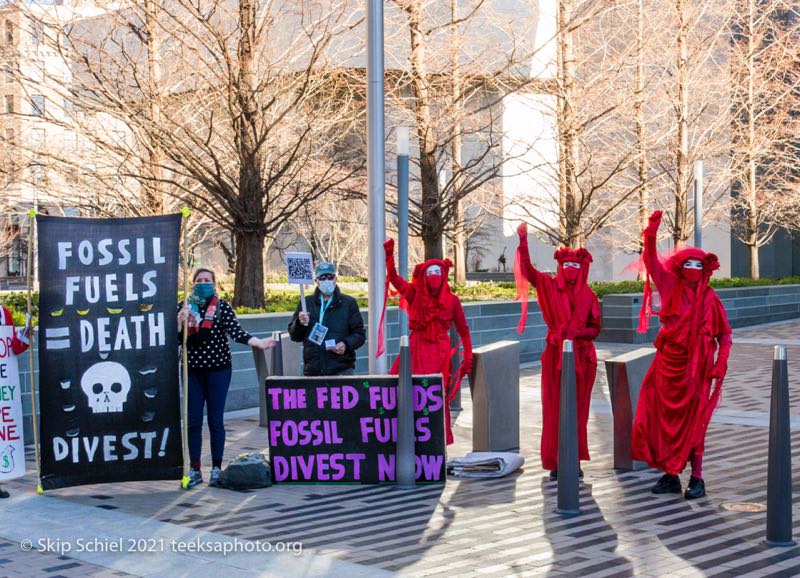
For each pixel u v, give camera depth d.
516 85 21.33
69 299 8.55
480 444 10.29
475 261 45.56
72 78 16.42
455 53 18.41
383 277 9.83
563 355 7.69
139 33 15.19
